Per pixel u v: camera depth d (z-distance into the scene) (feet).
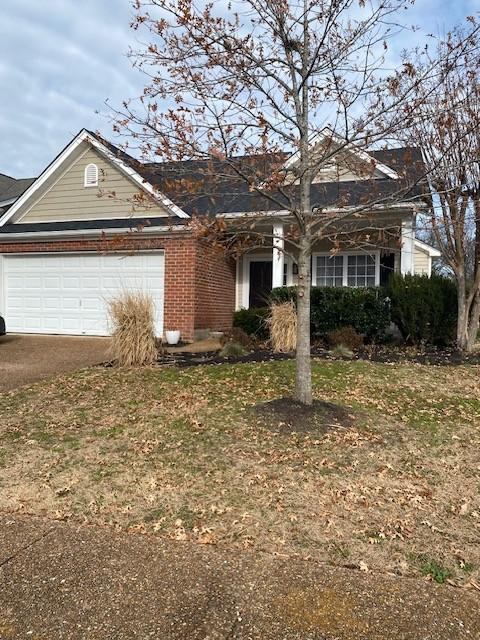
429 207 21.70
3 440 16.44
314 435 16.43
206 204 38.93
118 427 17.43
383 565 9.74
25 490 13.06
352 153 18.71
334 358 28.30
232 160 16.42
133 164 17.85
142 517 11.62
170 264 38.81
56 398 20.95
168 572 9.18
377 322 34.06
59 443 16.14
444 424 18.13
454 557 10.07
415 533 10.96
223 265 44.86
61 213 44.39
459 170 25.81
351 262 43.55
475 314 32.07
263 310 37.83
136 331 27.50
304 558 9.87
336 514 11.71
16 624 7.72
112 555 9.80
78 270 42.09
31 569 9.26
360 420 18.07
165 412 18.83
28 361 30.22
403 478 13.75
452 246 31.53
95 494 12.80
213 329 42.39
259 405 18.75
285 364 26.03
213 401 19.99
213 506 12.07
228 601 8.30
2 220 45.42
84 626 7.68
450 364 27.50
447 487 13.32
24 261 43.62
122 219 41.98
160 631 7.56
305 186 17.60
